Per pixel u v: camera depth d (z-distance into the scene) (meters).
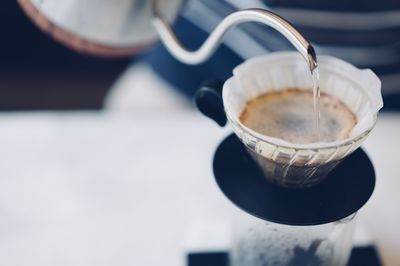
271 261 0.53
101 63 1.71
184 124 0.83
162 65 1.14
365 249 0.65
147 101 1.11
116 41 0.59
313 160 0.44
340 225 0.50
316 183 0.49
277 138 0.47
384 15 0.93
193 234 0.68
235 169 0.51
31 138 0.79
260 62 0.51
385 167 0.76
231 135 0.55
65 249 0.67
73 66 1.71
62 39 0.59
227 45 1.02
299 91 0.52
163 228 0.70
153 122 0.83
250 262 0.54
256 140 0.44
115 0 0.55
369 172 0.51
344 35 0.94
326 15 0.93
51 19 0.56
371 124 0.45
